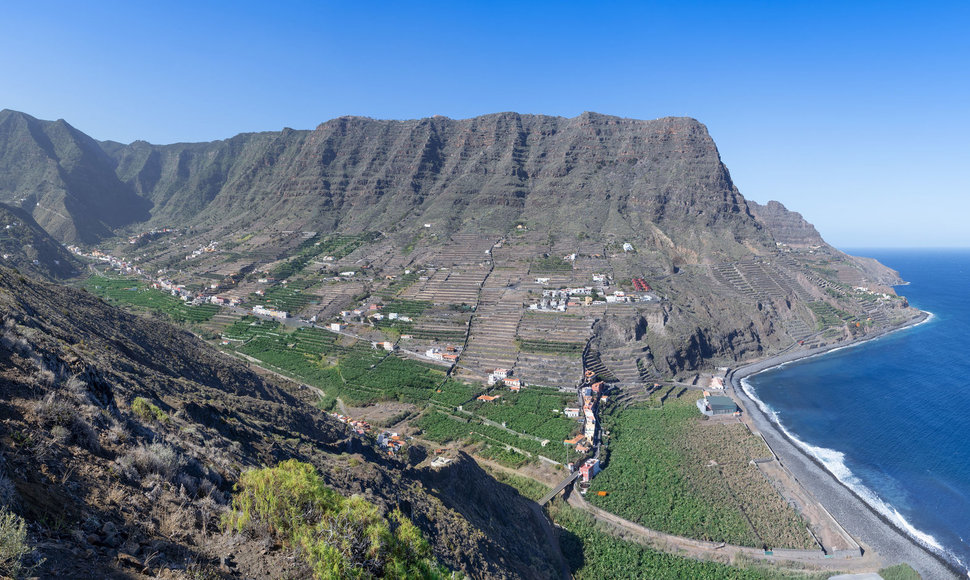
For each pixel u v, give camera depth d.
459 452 76.81
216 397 60.12
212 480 26.94
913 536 78.44
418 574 22.88
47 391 24.47
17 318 42.03
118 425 25.67
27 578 12.20
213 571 17.77
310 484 24.55
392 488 49.06
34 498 15.97
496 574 44.78
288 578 19.42
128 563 15.59
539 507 81.00
